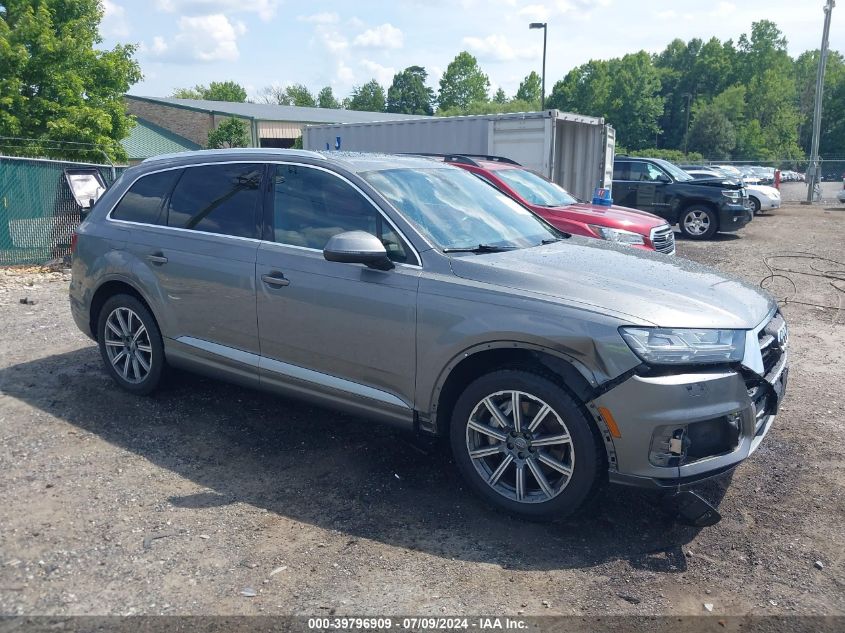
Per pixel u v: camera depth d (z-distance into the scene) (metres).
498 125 14.01
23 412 4.93
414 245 3.94
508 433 3.64
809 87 102.44
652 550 3.43
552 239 4.66
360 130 16.62
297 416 5.01
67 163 11.99
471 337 3.60
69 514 3.63
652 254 4.56
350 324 4.02
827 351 6.88
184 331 4.83
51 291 9.31
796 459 4.43
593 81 100.44
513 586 3.12
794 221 20.47
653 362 3.24
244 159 4.74
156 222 5.02
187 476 4.09
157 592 3.03
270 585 3.09
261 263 4.38
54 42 20.17
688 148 88.50
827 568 3.29
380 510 3.76
